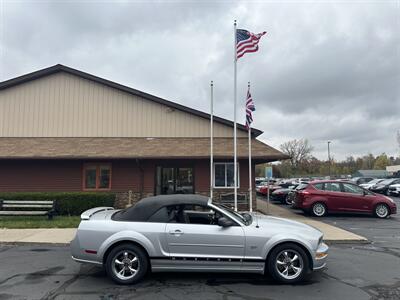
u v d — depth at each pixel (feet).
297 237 18.40
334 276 19.76
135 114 59.00
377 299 16.08
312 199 47.37
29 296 16.31
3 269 21.09
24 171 53.52
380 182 105.81
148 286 17.83
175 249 18.21
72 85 59.16
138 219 18.79
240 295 16.57
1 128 58.23
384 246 28.76
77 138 57.77
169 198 19.79
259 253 18.25
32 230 33.53
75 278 19.22
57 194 45.21
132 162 54.13
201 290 17.25
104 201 45.37
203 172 53.67
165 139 57.93
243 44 43.60
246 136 59.52
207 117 58.90
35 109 58.65
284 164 279.08
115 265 18.26
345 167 335.88
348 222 42.70
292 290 17.29
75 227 35.32
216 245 18.20
